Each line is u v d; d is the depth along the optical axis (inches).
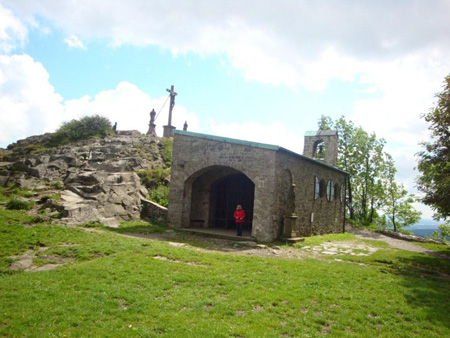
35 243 413.7
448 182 552.1
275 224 613.0
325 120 1446.9
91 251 390.3
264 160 612.4
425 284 359.3
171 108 1269.7
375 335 221.9
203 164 678.5
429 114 608.4
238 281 311.4
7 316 215.0
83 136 1139.3
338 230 962.1
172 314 229.0
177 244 507.5
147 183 824.3
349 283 337.1
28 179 735.7
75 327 205.0
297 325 225.5
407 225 1418.6
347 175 1024.2
